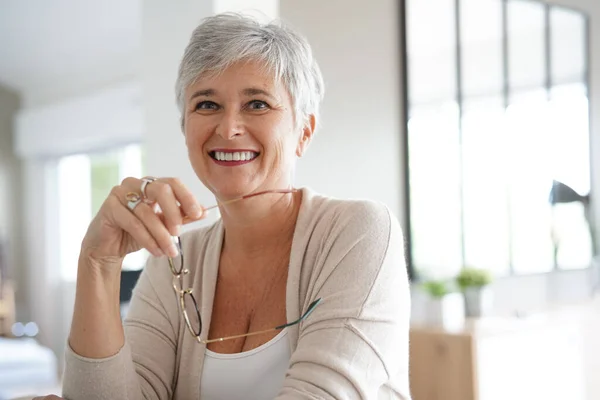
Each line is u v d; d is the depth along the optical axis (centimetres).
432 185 326
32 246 697
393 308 104
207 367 115
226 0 255
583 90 408
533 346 279
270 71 109
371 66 311
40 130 656
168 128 287
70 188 670
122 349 107
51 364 490
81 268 104
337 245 108
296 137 116
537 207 374
